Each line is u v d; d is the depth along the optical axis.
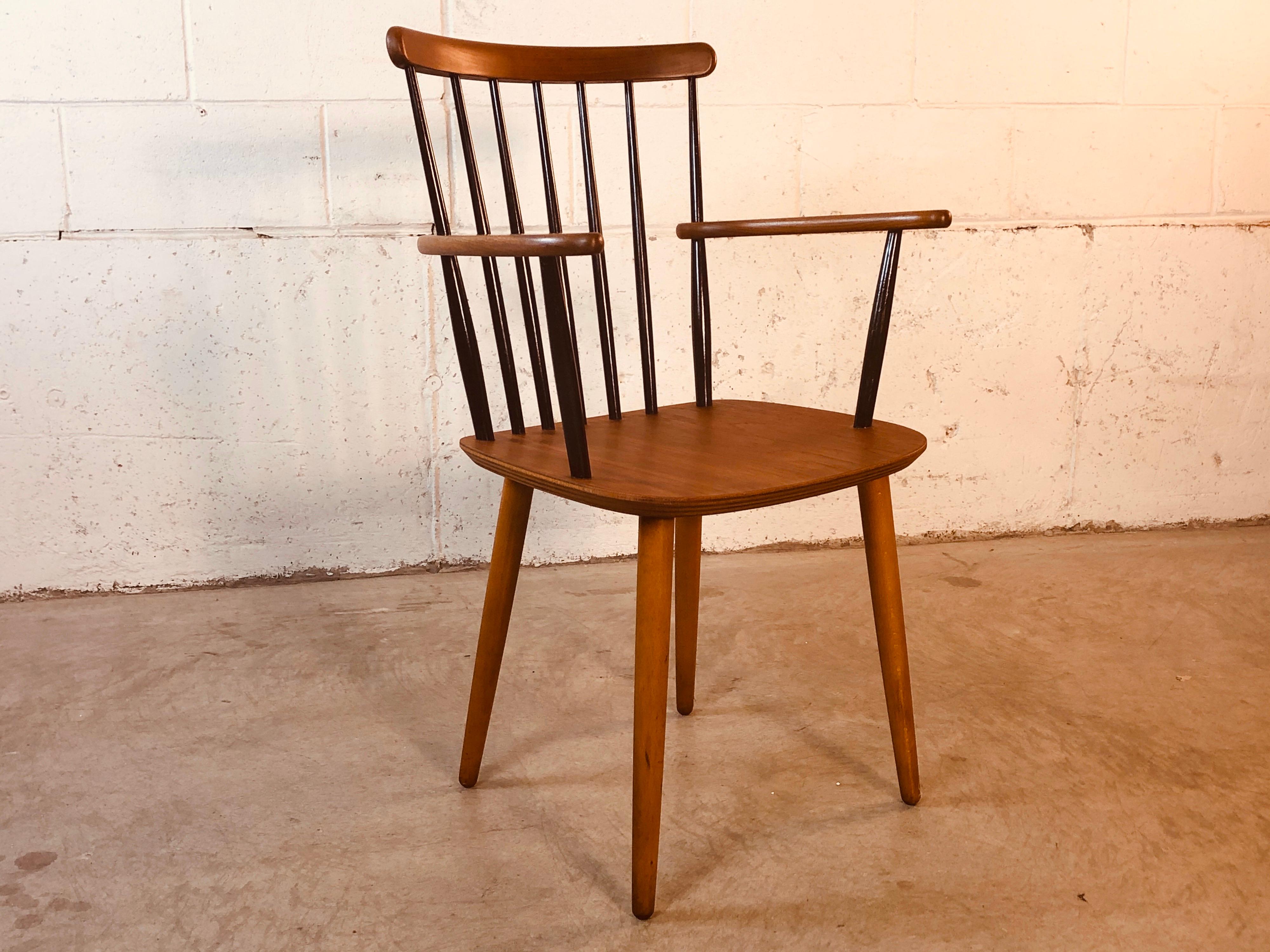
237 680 1.40
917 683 1.38
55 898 0.93
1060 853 0.99
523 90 1.68
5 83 1.53
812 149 1.78
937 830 1.04
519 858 1.00
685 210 1.76
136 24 1.55
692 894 0.94
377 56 1.62
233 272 1.64
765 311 1.82
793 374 1.85
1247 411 2.01
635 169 1.21
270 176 1.63
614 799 1.10
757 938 0.88
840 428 1.12
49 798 1.10
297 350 1.69
